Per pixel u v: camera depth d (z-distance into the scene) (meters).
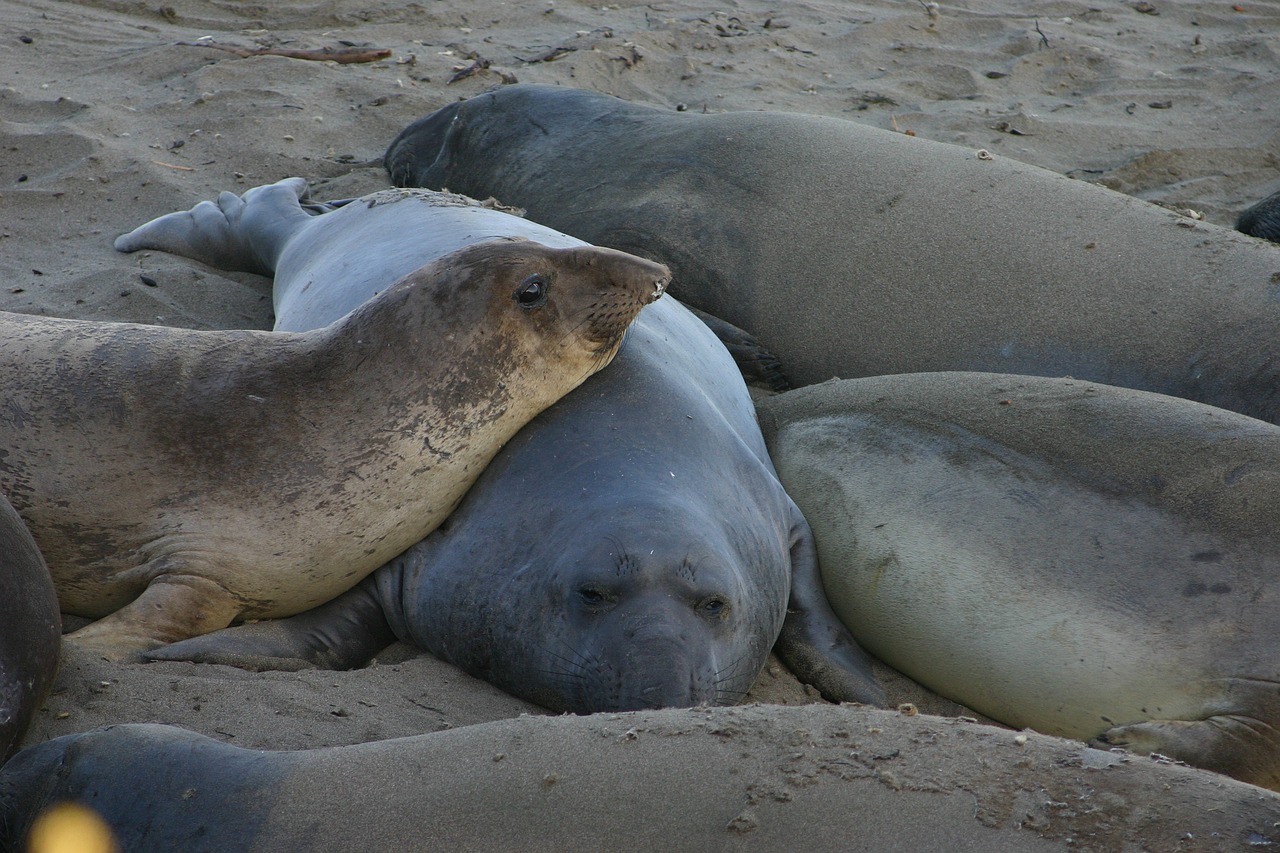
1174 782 10.15
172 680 14.97
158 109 35.25
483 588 16.66
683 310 23.31
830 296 24.62
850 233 24.88
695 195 26.56
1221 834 9.50
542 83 38.62
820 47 44.66
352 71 39.28
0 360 17.33
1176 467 16.92
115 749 12.17
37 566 14.29
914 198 24.92
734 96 39.25
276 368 17.48
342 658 17.50
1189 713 15.75
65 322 18.30
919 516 18.30
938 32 46.47
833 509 19.44
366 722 14.70
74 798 11.87
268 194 28.44
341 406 17.25
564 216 27.89
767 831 9.91
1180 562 16.14
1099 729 16.69
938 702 18.44
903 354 23.84
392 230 23.30
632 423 17.84
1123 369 21.89
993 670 17.36
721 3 49.31
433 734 11.70
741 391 21.66
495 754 11.02
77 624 17.66
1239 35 46.69
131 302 25.59
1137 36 46.47
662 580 15.59
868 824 9.90
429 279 17.69
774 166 26.39
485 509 17.48
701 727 11.10
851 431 20.02
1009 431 18.39
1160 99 40.50
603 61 40.72
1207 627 15.74
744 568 17.05
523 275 17.58
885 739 10.88
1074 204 24.19
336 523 17.12
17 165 31.72
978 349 23.17
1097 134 37.56
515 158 29.88
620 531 15.93
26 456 16.81
